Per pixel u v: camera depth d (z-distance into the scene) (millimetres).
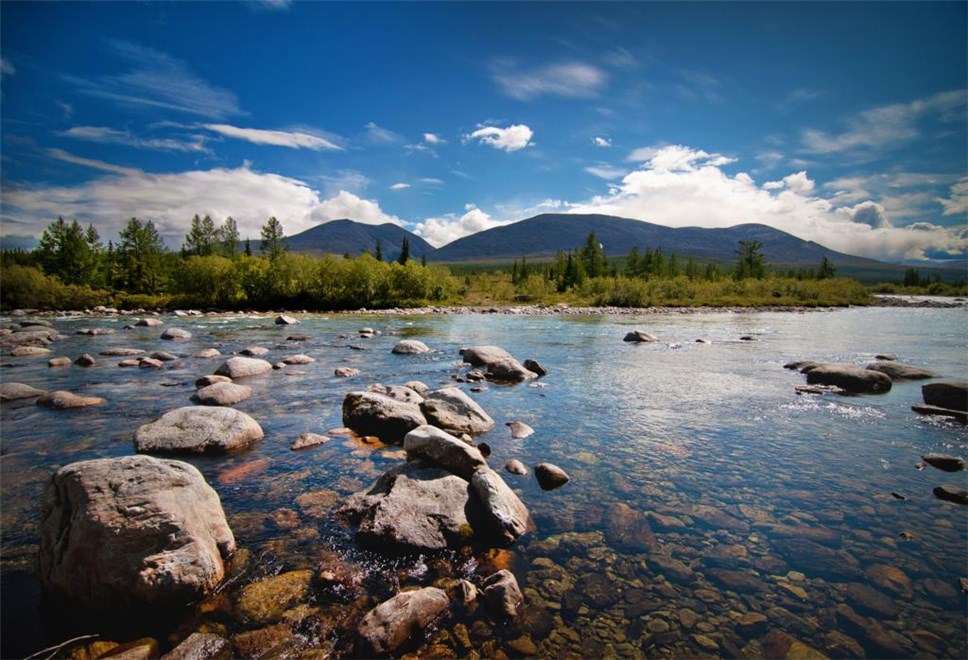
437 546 5742
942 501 7059
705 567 5461
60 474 5234
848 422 10992
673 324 38375
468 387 14539
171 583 4652
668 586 5129
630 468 8336
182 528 5035
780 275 120250
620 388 14539
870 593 4996
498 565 5469
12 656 4129
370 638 4184
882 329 33500
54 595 4840
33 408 11766
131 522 4859
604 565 5496
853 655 4191
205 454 8695
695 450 9211
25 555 5590
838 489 7473
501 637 4375
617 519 6543
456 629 4449
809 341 26172
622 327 35375
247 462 8445
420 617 4449
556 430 10445
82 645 4277
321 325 35781
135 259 72250
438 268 73250
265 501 6945
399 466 7289
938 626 4523
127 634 4441
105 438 9609
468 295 82250
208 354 19781
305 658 4102
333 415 11438
